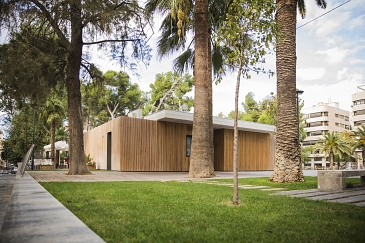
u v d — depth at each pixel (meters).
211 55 16.78
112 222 3.52
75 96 14.33
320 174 8.10
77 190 6.95
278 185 9.36
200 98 13.45
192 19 15.64
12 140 35.56
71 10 11.94
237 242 2.85
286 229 3.46
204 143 13.23
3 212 4.52
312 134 88.44
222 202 5.43
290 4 11.17
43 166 24.45
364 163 41.22
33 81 12.41
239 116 58.09
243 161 24.56
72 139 14.19
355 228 3.54
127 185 8.49
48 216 2.88
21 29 12.02
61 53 14.47
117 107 43.19
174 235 3.02
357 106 79.38
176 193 6.63
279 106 10.90
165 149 21.06
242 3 5.69
